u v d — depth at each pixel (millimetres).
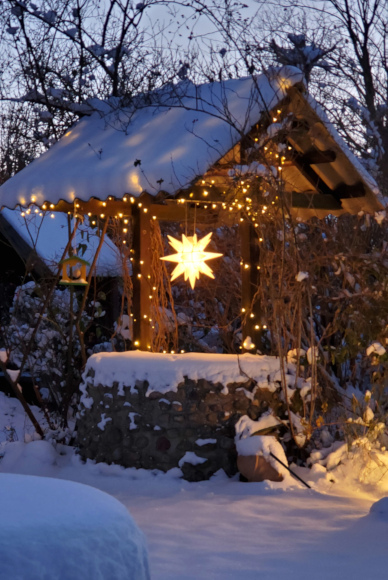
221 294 10711
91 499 2781
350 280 8242
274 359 7203
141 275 7523
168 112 8133
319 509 5605
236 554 4480
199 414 6742
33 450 7500
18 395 8312
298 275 6949
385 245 8516
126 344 9227
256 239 7625
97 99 9141
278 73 7312
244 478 6559
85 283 7695
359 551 4574
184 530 5008
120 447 6992
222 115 7371
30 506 2609
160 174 6945
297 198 8180
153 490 6406
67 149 8523
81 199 7402
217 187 7379
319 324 9789
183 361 6844
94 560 2506
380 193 8172
